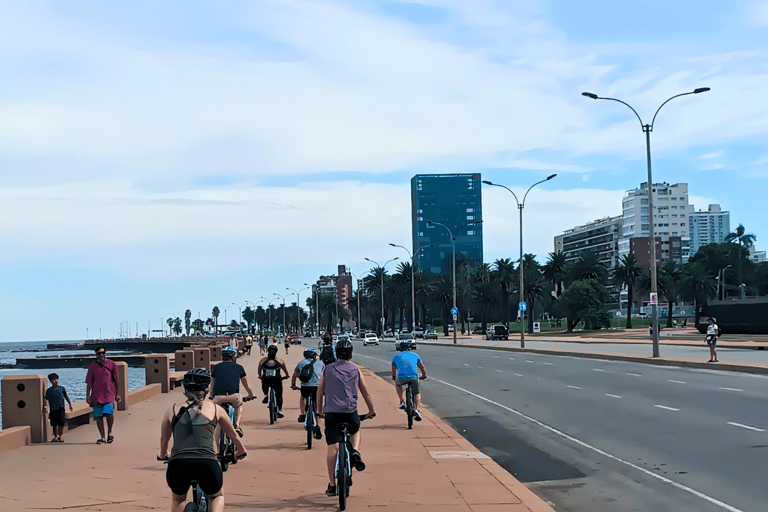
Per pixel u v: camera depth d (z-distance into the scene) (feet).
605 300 440.45
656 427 49.39
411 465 36.04
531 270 429.79
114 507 27.63
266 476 33.42
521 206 200.44
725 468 35.37
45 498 29.19
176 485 18.83
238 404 39.19
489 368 119.75
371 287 491.31
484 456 38.75
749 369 94.48
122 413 62.69
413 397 51.52
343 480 26.48
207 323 440.04
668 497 30.25
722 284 497.46
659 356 124.57
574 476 35.19
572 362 128.88
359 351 227.20
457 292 443.32
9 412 45.80
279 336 458.50
